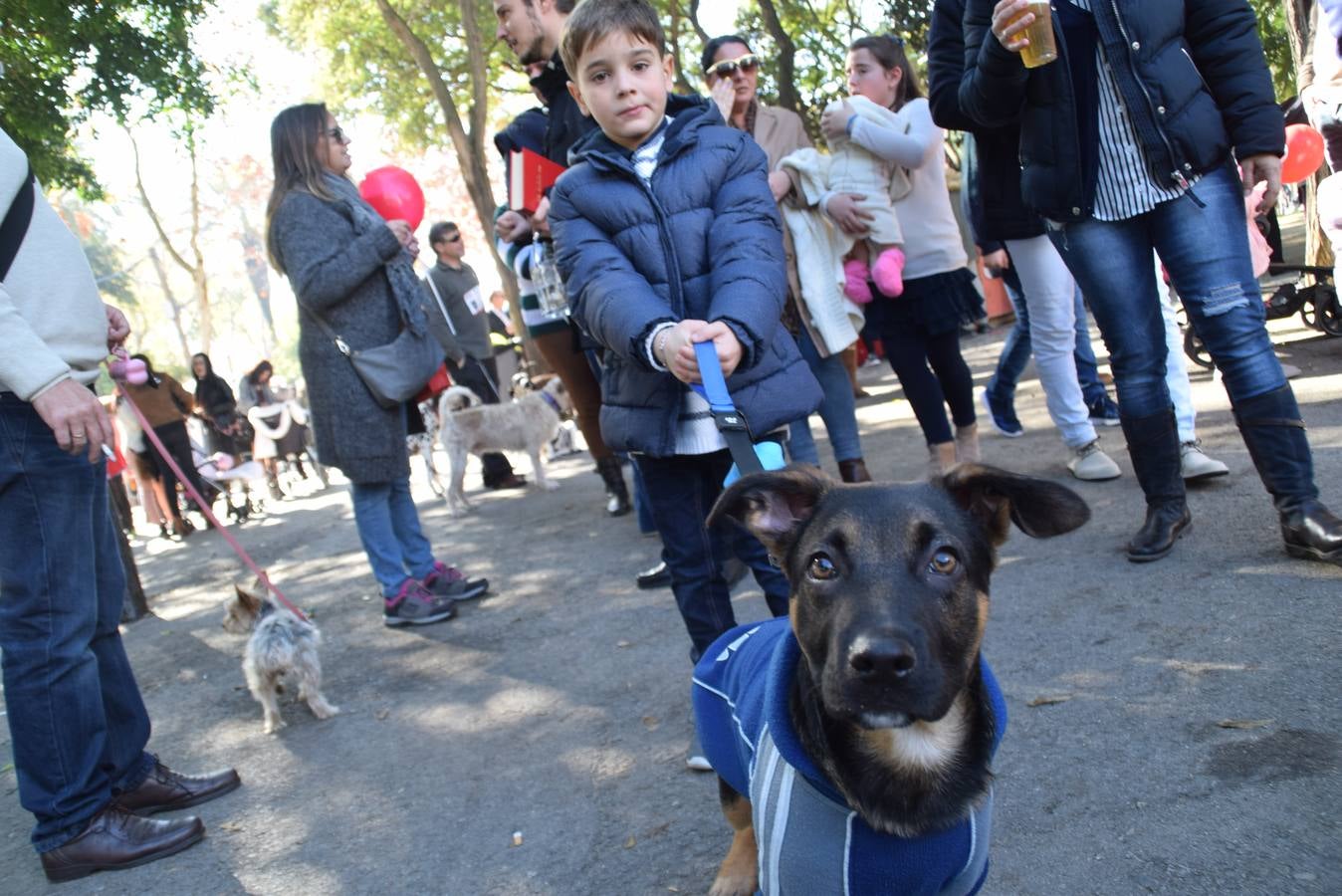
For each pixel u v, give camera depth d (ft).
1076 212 14.69
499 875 10.62
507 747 13.57
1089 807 9.80
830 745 7.41
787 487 8.48
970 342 50.80
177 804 13.19
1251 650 12.00
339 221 17.60
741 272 10.62
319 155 17.93
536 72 17.97
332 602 22.70
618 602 18.72
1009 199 18.35
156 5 42.32
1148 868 8.83
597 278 10.96
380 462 18.74
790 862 7.43
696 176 11.14
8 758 16.11
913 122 19.47
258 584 16.39
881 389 39.52
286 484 54.44
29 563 11.29
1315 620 12.34
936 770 7.54
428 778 13.07
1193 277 14.26
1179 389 18.02
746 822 9.52
